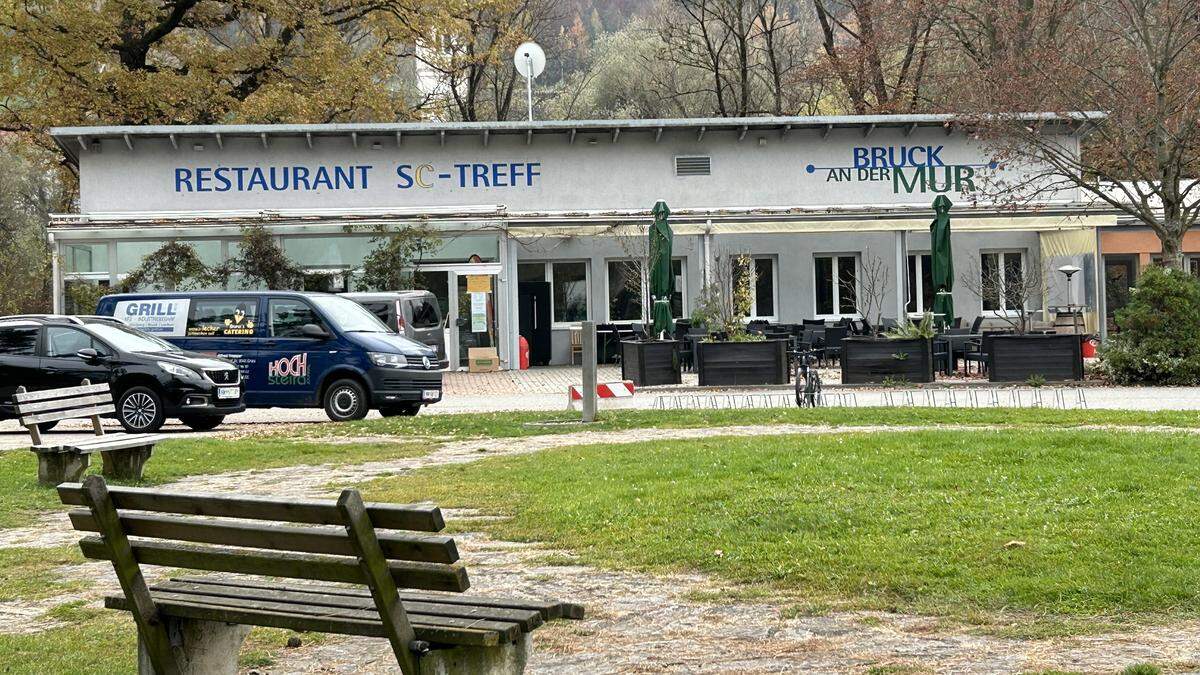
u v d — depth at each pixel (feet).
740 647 20.25
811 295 126.93
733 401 73.97
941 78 148.05
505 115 167.53
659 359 86.63
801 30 169.27
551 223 115.44
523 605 15.34
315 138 122.42
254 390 69.15
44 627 22.91
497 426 59.47
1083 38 101.24
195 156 121.70
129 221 108.68
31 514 36.63
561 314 125.49
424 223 110.93
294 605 15.69
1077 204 116.26
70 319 65.62
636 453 44.73
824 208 116.57
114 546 15.76
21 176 182.60
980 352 90.68
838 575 24.62
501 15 150.30
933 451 40.37
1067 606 21.83
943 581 23.81
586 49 195.52
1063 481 33.58
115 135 119.24
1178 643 19.49
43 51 120.98
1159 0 92.32
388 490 39.04
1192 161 90.84
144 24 128.77
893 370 83.82
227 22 130.72
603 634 21.42
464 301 112.16
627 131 124.26
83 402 46.16
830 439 45.14
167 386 63.36
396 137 122.21
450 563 13.91
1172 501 30.14
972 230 116.26
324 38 125.08
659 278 95.76
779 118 123.34
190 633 16.43
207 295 70.74
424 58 145.48
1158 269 83.92
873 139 126.11
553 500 34.91
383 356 68.54
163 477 43.80
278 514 14.62
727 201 125.49
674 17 168.25
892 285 126.93
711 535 28.91
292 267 107.96
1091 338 108.17
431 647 14.40
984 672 18.22
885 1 137.80
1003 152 100.17
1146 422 53.06
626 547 28.35
